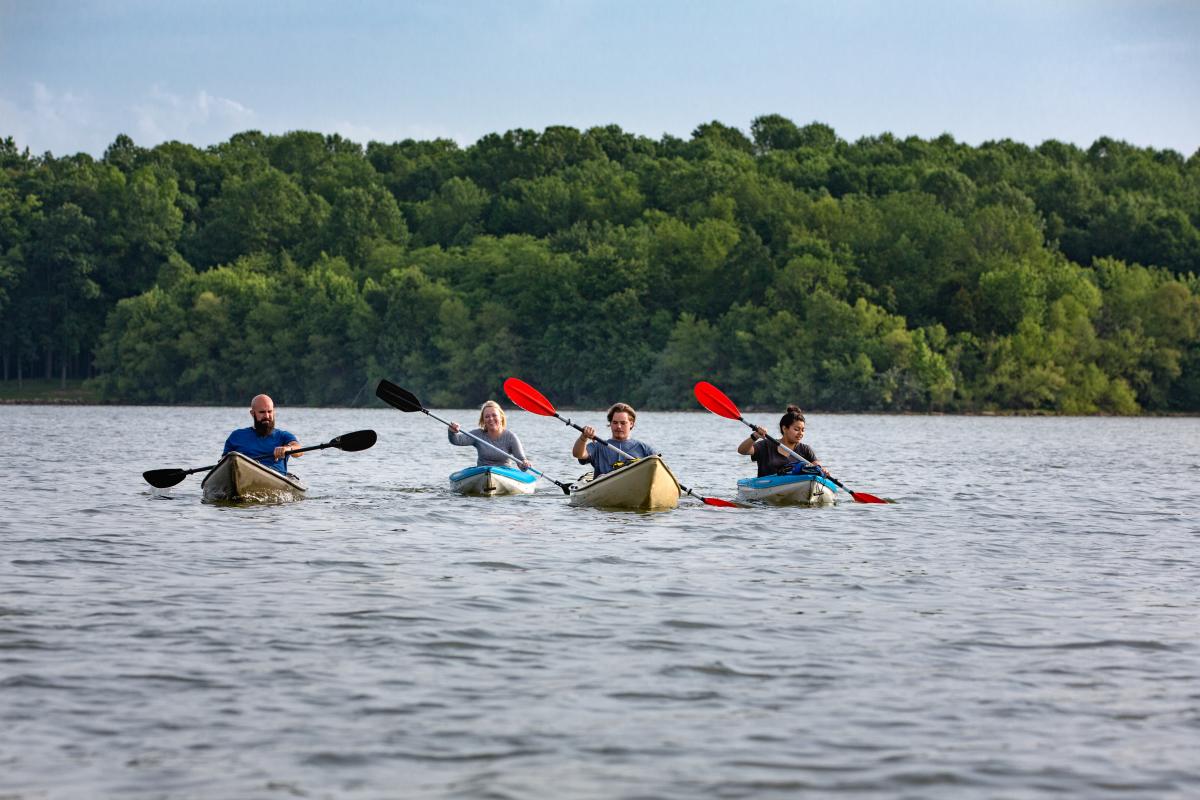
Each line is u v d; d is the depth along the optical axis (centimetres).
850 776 858
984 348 13000
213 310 15662
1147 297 13338
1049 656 1179
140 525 2067
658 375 13775
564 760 880
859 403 12594
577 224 16850
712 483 3209
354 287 15575
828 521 2258
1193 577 1648
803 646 1207
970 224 14850
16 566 1616
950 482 3316
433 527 2075
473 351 14538
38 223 17700
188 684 1051
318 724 952
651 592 1481
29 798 802
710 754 896
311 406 15300
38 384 17625
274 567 1628
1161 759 895
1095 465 4200
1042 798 824
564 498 2611
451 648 1182
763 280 14675
